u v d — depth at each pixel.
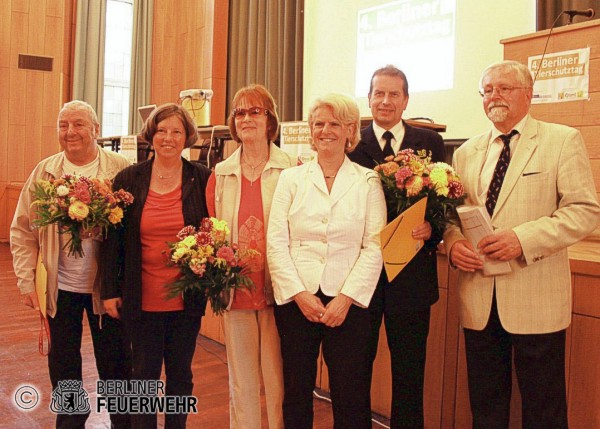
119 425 2.50
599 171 3.26
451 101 5.36
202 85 8.52
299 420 2.00
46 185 2.17
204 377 3.53
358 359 2.00
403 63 5.79
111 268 2.23
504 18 4.95
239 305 2.19
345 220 2.03
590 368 2.24
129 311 2.16
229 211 2.23
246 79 7.95
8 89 9.26
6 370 3.51
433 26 5.49
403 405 2.26
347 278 2.01
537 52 3.54
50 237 2.35
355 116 2.10
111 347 2.48
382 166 2.09
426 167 2.03
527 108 2.05
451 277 2.71
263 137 2.24
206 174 2.34
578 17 4.28
